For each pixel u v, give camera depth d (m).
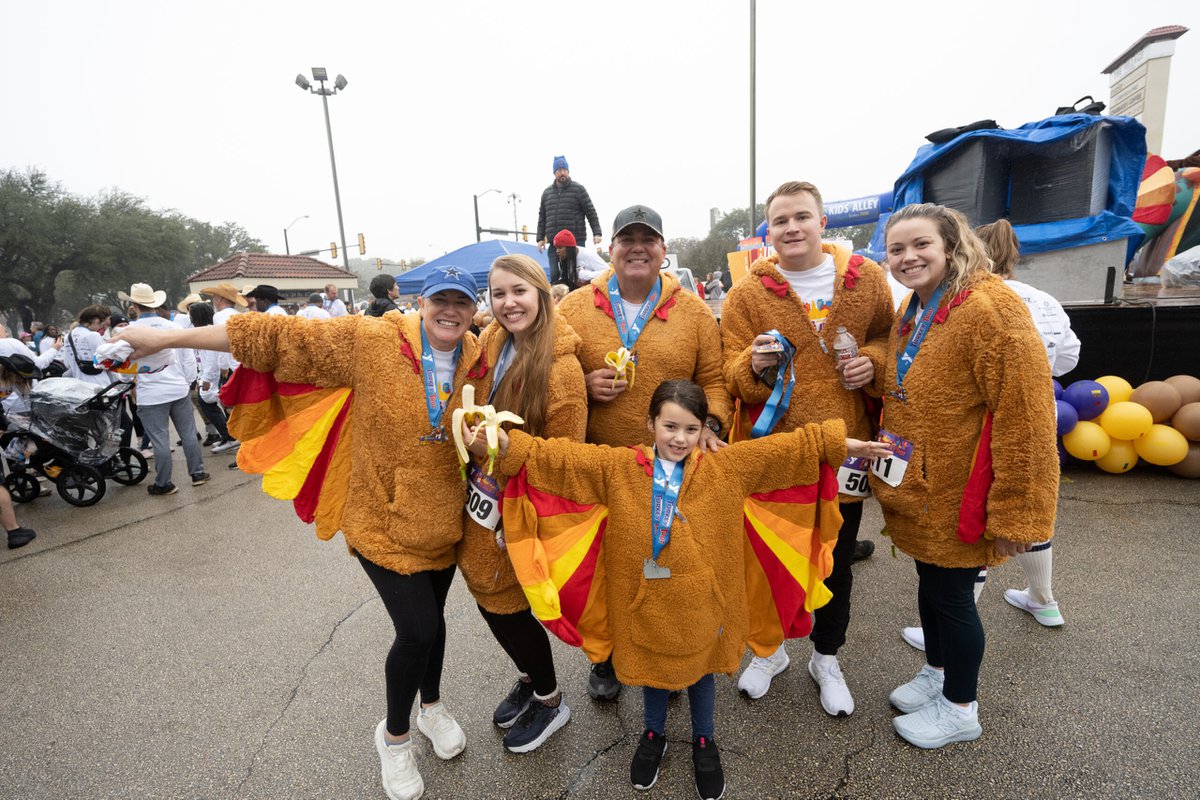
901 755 2.17
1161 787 1.95
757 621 2.21
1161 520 3.80
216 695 2.77
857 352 2.20
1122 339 4.75
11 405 5.73
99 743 2.49
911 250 1.97
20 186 35.62
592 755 2.28
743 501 2.05
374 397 1.99
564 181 8.02
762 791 2.06
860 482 2.25
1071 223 5.35
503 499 2.03
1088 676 2.48
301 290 29.23
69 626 3.45
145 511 5.46
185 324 9.45
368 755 2.35
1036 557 2.75
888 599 3.24
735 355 2.39
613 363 2.23
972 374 1.92
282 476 2.11
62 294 43.53
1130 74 11.12
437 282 1.94
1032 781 2.01
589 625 2.10
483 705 2.59
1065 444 4.50
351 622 3.34
